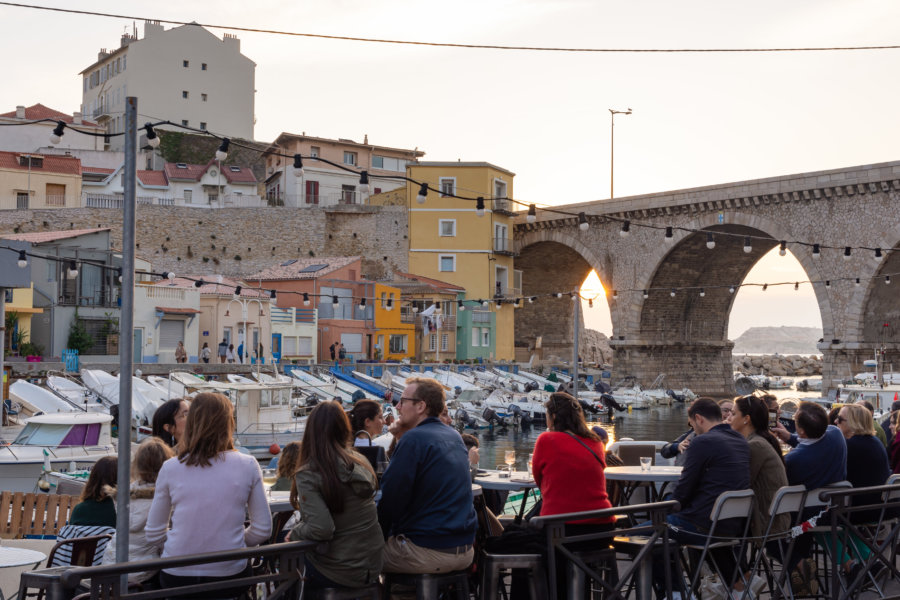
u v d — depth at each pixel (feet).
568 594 24.00
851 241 211.20
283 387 117.29
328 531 19.85
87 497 28.76
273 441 111.14
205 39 337.52
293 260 248.11
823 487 29.07
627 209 258.98
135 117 18.63
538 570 23.85
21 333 155.12
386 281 253.24
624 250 263.29
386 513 22.26
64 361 150.92
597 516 22.62
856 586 27.89
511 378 229.25
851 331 210.38
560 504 25.03
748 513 26.32
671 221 250.57
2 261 96.53
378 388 175.83
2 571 34.68
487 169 270.26
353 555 20.67
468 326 265.95
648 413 229.66
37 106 295.28
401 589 22.93
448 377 204.64
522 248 291.17
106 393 125.80
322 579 20.61
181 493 20.33
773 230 226.58
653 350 268.41
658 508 24.09
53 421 82.28
